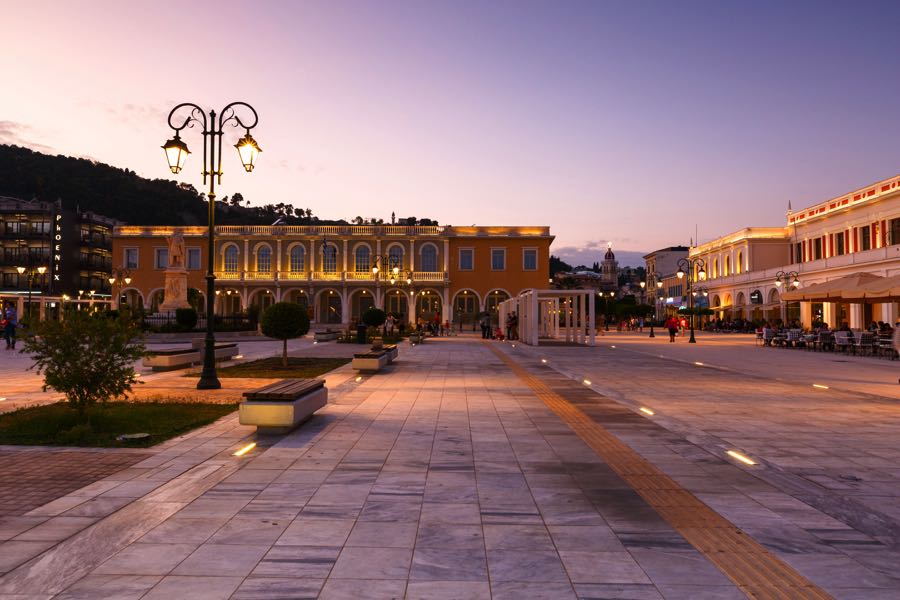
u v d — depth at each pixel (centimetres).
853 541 429
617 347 2970
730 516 481
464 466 634
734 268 6325
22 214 7269
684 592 348
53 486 558
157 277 6253
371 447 721
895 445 749
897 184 4050
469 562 388
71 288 7456
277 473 604
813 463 657
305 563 385
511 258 6175
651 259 10138
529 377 1523
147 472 607
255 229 6291
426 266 6206
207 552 403
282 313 1753
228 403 1055
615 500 521
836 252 4950
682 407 1048
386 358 1731
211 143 1330
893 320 3788
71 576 366
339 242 6241
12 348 2592
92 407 904
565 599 338
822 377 1553
